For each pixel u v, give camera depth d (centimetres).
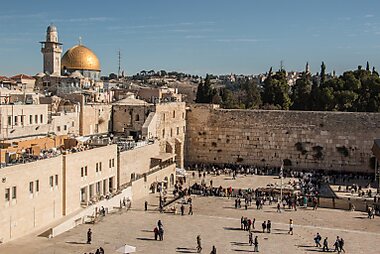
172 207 7712
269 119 11894
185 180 10438
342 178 10944
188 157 12525
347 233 6475
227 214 7444
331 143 11456
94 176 7306
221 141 12250
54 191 6241
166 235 6019
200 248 5331
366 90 13850
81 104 9869
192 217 7094
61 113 9256
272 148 11875
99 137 9606
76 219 6344
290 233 6328
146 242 5656
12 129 7688
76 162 6756
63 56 14850
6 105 7719
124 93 13950
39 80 13750
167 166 9656
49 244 5350
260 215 7438
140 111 10750
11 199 5397
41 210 5956
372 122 11175
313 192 9112
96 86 13775
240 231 6362
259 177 10950
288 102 15625
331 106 13788
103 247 5353
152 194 8712
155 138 10325
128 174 8531
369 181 10625
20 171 5528
